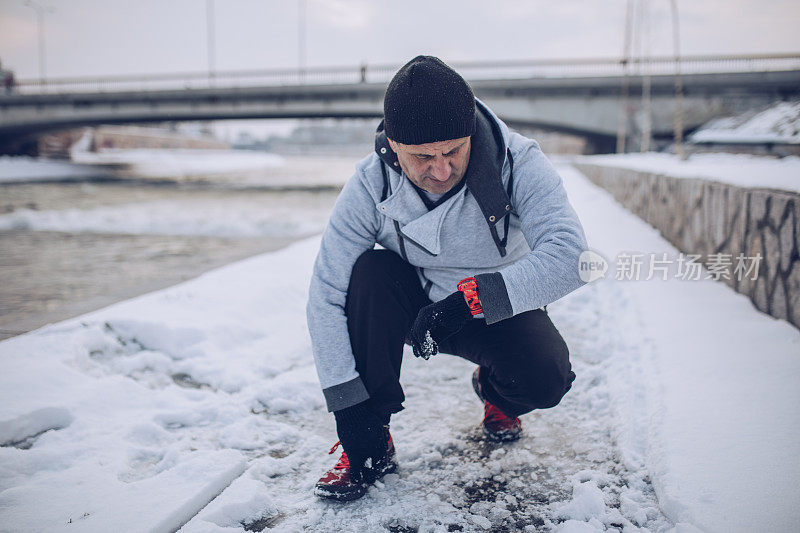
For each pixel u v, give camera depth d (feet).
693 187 12.90
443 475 5.50
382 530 4.68
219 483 5.23
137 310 9.91
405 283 5.09
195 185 89.71
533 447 5.97
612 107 85.10
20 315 14.05
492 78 88.89
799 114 33.53
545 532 4.64
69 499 4.92
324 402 7.15
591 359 8.43
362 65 104.63
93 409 6.68
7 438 6.12
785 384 6.25
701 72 78.07
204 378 7.86
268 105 109.81
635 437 5.79
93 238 28.73
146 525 4.55
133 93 113.80
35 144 153.28
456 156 4.28
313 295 5.00
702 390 6.36
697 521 4.29
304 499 5.16
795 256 7.88
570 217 4.49
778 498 4.46
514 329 4.89
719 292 10.10
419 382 7.86
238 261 15.56
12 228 32.81
